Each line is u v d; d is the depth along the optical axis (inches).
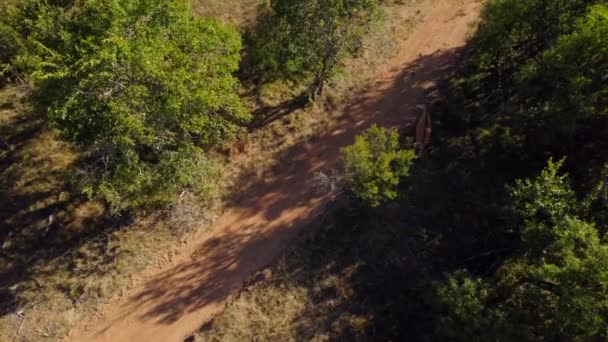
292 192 1352.1
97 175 1244.5
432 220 1283.2
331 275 1220.5
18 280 1247.5
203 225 1312.7
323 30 1285.7
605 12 1083.3
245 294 1208.2
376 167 1149.7
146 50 992.9
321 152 1414.9
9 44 1349.7
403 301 1184.8
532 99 1323.8
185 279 1240.2
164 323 1182.3
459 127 1405.0
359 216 1293.1
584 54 1109.1
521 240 1154.0
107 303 1216.2
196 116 1135.6
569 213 1056.2
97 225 1306.6
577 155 1277.1
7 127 1461.6
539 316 1003.3
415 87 1525.6
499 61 1427.2
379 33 1592.0
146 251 1275.8
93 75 974.4
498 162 1334.9
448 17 1717.5
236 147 1417.3
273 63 1498.5
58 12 1135.6
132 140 1043.9
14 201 1348.4
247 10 1722.4
